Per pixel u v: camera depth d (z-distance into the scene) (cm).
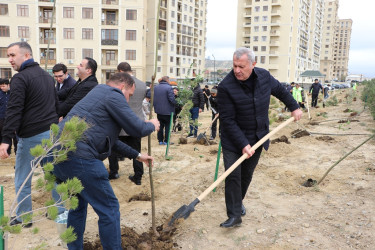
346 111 1561
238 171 353
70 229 232
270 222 380
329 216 388
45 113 351
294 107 369
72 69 4403
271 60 7512
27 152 349
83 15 4347
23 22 4262
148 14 6312
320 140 862
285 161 648
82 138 258
